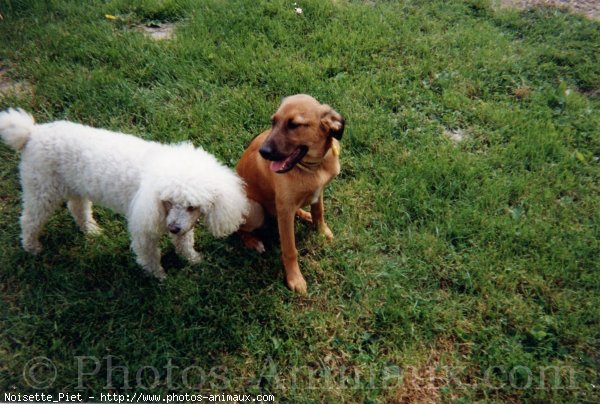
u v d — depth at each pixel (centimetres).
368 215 154
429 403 120
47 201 135
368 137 172
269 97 186
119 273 139
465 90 191
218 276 139
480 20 228
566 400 120
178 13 220
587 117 182
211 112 176
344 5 229
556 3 242
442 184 160
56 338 127
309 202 138
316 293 138
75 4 220
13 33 201
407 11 230
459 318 132
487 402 119
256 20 214
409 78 195
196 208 124
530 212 154
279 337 129
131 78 189
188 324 131
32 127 131
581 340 128
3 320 129
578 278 140
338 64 196
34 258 140
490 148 172
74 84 183
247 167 143
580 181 163
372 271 142
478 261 142
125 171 128
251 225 145
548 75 199
